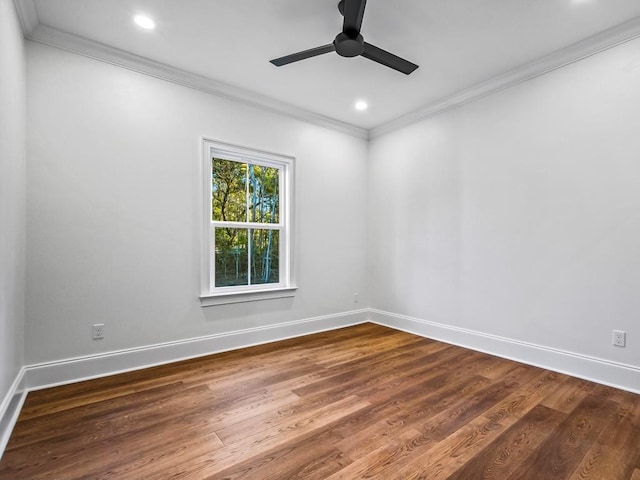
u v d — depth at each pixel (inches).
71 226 96.8
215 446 66.1
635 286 90.3
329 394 89.4
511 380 98.4
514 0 81.0
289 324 144.3
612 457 63.0
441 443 67.3
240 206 135.2
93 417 76.9
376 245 170.6
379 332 153.1
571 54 101.1
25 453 63.5
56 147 94.6
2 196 65.8
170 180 114.2
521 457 63.0
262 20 89.4
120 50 102.5
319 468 59.6
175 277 115.2
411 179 153.3
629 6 82.7
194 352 118.7
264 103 135.5
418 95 133.4
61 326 95.1
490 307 123.1
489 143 123.8
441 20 88.8
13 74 75.3
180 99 116.6
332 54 104.9
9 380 72.9
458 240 134.0
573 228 101.9
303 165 149.9
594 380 97.0
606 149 95.3
